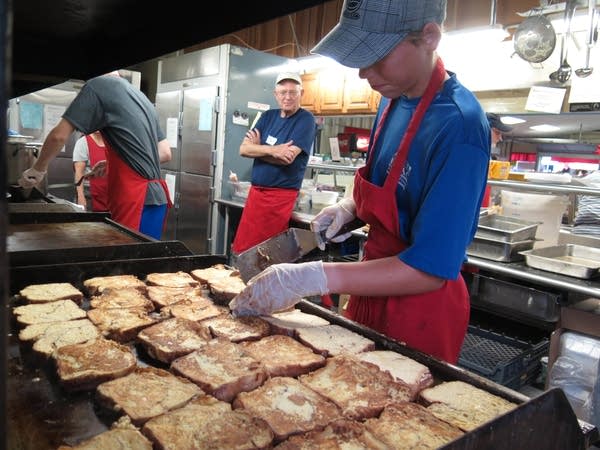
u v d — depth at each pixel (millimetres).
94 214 2766
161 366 1198
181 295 1617
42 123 5699
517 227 2602
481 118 1201
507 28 3949
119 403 960
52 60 2184
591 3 2611
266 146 3477
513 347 2523
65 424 934
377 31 1076
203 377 1073
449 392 1068
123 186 3014
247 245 3695
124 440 838
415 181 1269
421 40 1127
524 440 808
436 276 1169
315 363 1191
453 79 1279
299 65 4930
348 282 1244
